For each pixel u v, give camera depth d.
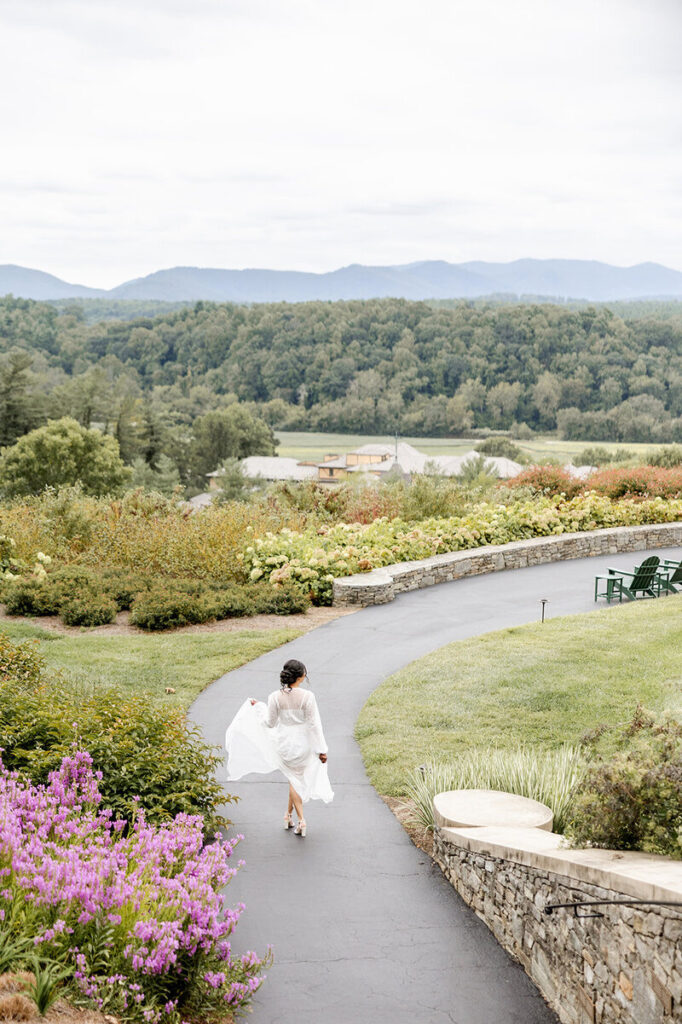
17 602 16.23
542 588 18.72
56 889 4.37
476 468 56.00
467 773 7.88
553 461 77.88
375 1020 4.78
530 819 6.54
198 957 4.64
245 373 196.00
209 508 22.45
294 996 5.01
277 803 8.19
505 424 175.62
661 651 12.04
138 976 4.28
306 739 7.46
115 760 6.78
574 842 5.07
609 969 4.08
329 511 25.42
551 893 4.81
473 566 20.42
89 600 16.05
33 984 3.86
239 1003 4.70
